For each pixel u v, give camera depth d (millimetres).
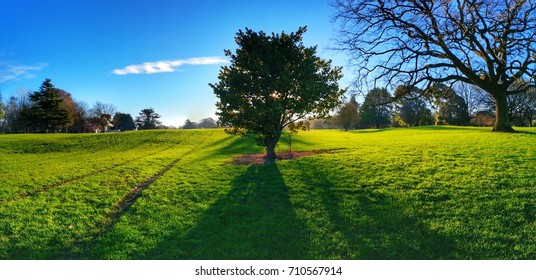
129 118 94625
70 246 8219
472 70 25422
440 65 24719
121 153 26141
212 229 8867
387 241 7820
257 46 16766
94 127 84000
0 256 7805
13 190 13227
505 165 12828
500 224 8156
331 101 17828
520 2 21672
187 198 11484
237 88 16594
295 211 9781
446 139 22344
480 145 18016
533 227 7887
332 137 35875
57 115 66000
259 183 12750
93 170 17391
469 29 22891
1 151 27781
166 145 31219
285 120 18094
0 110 51344
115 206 11023
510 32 22812
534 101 58781
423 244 7629
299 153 20078
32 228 9164
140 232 8820
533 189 10016
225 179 13672
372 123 78062
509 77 25266
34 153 27406
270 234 8469
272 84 16031
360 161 15289
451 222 8445
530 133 23000
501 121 25781
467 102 66125
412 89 26281
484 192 10094
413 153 16797
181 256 7648
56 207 10938
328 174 13305
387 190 10945
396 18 24047
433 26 23188
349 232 8391
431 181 11516
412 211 9227
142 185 13602
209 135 38156
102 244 8242
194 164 17922
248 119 16531
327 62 18016
